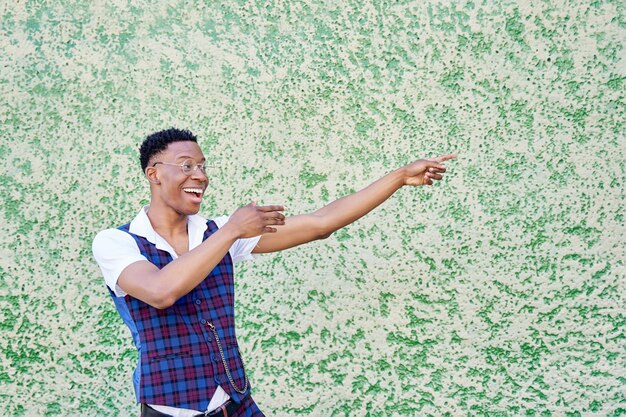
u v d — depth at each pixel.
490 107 2.81
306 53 2.86
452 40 2.84
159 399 1.95
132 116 2.85
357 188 2.81
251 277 2.78
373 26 2.85
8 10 2.89
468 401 2.73
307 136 2.84
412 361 2.74
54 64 2.87
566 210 2.77
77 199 2.82
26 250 2.79
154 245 2.10
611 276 2.74
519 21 2.83
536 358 2.73
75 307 2.77
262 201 2.82
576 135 2.80
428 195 2.79
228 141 2.84
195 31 2.88
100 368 2.75
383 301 2.77
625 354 2.72
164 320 2.00
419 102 2.82
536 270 2.76
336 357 2.75
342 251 2.79
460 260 2.77
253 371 2.74
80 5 2.89
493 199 2.79
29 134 2.85
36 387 2.74
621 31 2.81
